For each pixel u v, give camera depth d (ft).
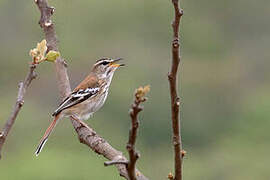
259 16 105.29
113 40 90.89
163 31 93.56
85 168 57.52
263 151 75.97
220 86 95.14
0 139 14.46
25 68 79.71
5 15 81.15
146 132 77.15
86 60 85.56
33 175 58.70
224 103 91.35
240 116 85.10
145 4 94.22
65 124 63.98
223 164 74.43
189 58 100.94
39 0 23.07
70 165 57.77
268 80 97.35
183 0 107.86
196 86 93.91
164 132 77.41
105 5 91.25
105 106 78.33
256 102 85.61
